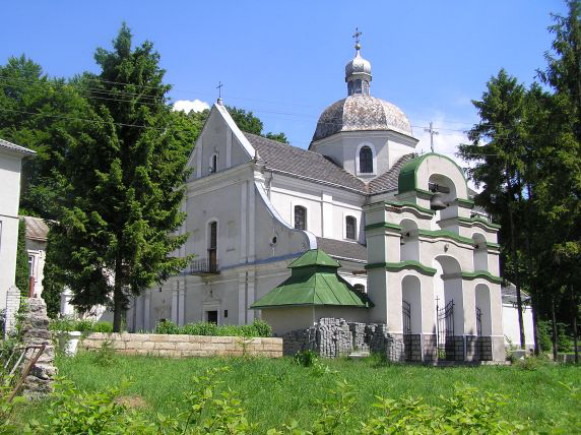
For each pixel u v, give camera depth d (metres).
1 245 26.72
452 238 26.81
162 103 27.62
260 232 33.62
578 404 11.95
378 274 24.50
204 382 7.66
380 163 40.88
